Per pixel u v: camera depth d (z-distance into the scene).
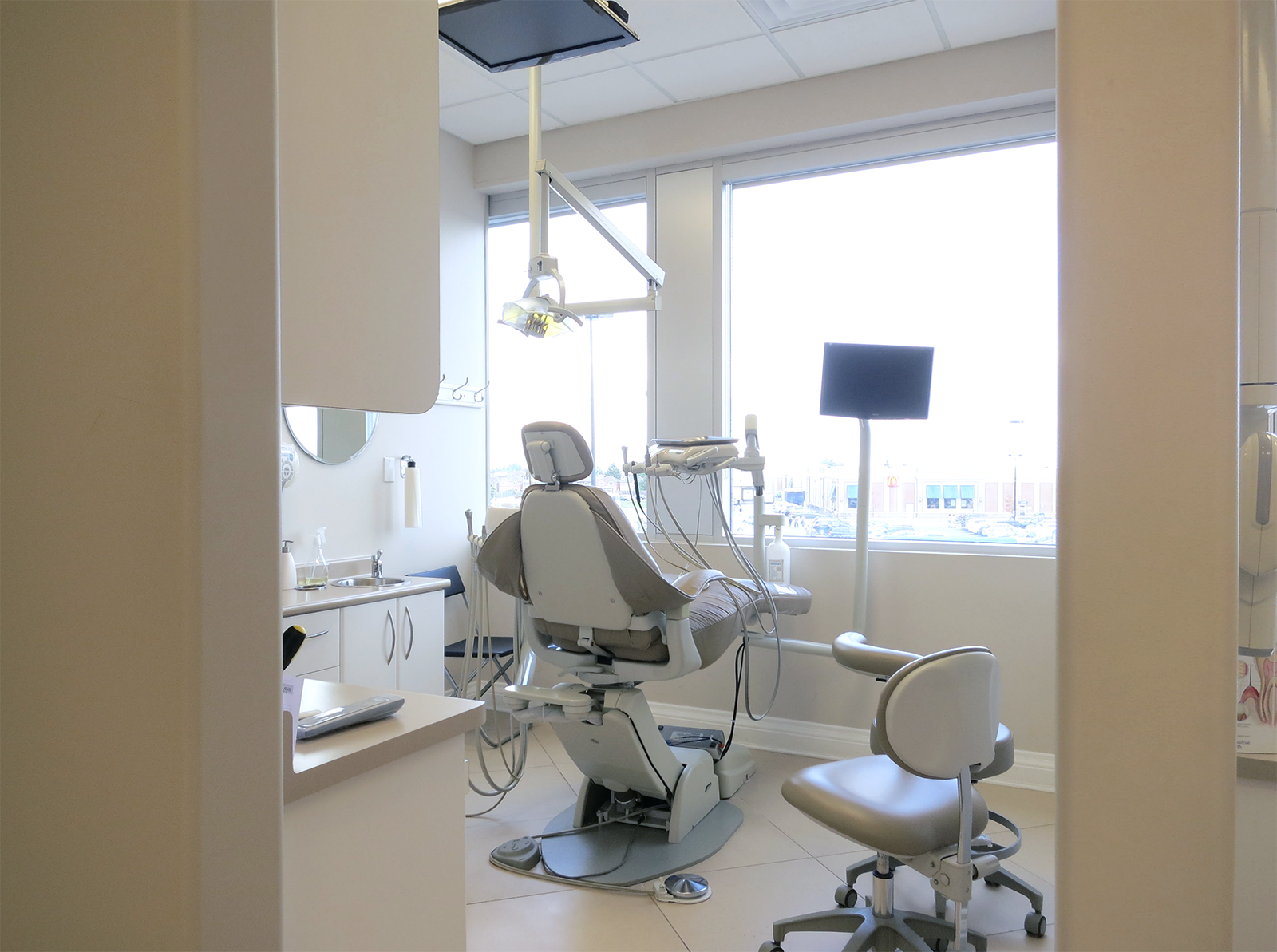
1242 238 1.02
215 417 0.71
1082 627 0.57
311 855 1.15
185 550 0.69
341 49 1.08
